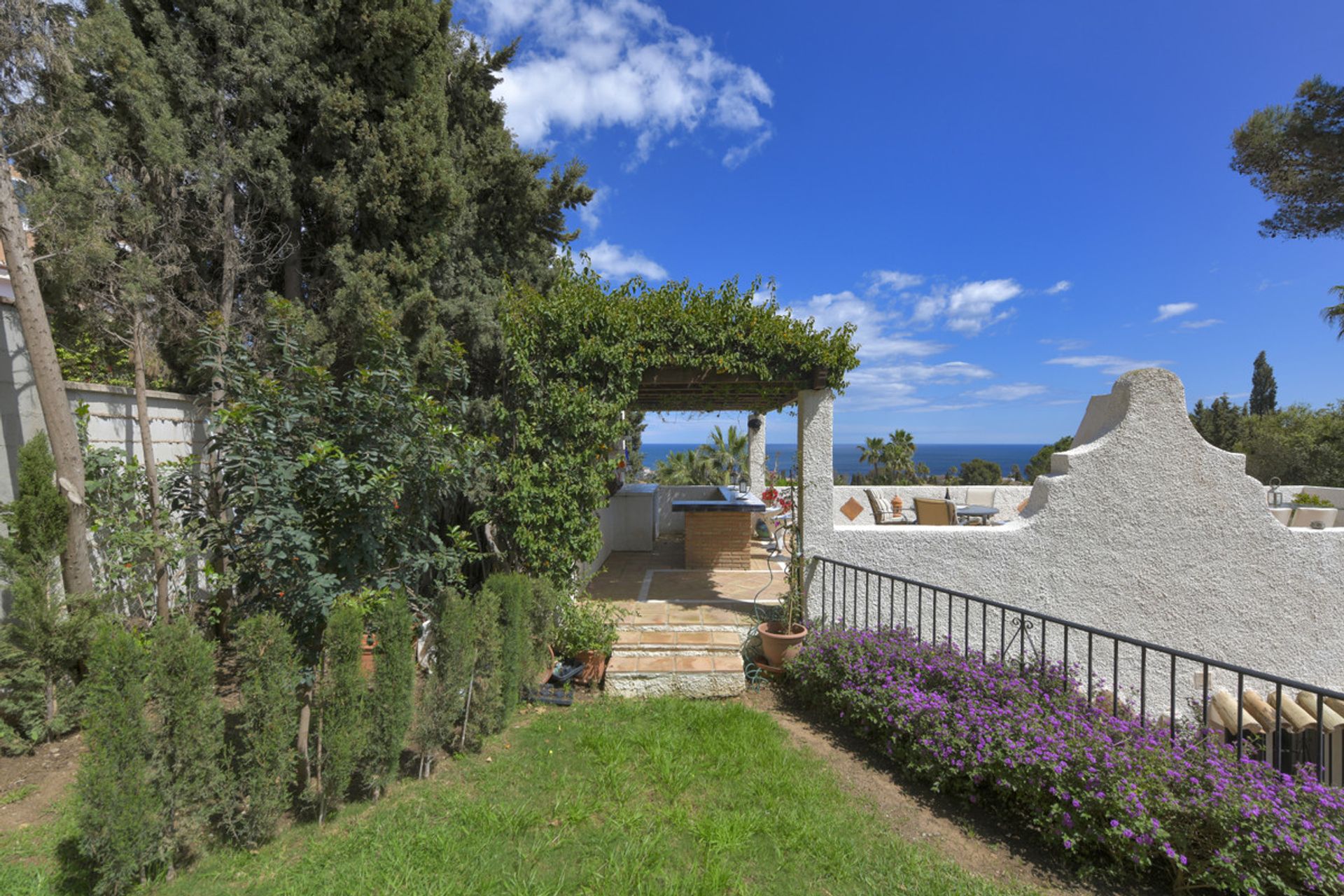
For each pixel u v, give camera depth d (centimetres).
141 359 522
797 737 446
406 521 470
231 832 295
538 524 555
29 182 509
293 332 477
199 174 655
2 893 262
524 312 577
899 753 402
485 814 318
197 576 560
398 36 725
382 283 715
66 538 430
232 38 679
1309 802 294
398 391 445
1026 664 469
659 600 668
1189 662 595
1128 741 345
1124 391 606
